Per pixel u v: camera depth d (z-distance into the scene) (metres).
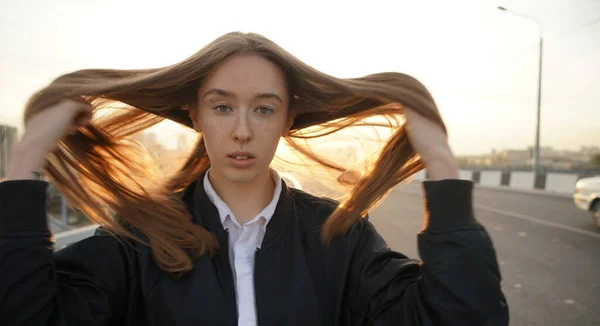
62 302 0.95
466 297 0.94
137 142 1.27
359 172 1.39
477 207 10.83
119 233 1.05
